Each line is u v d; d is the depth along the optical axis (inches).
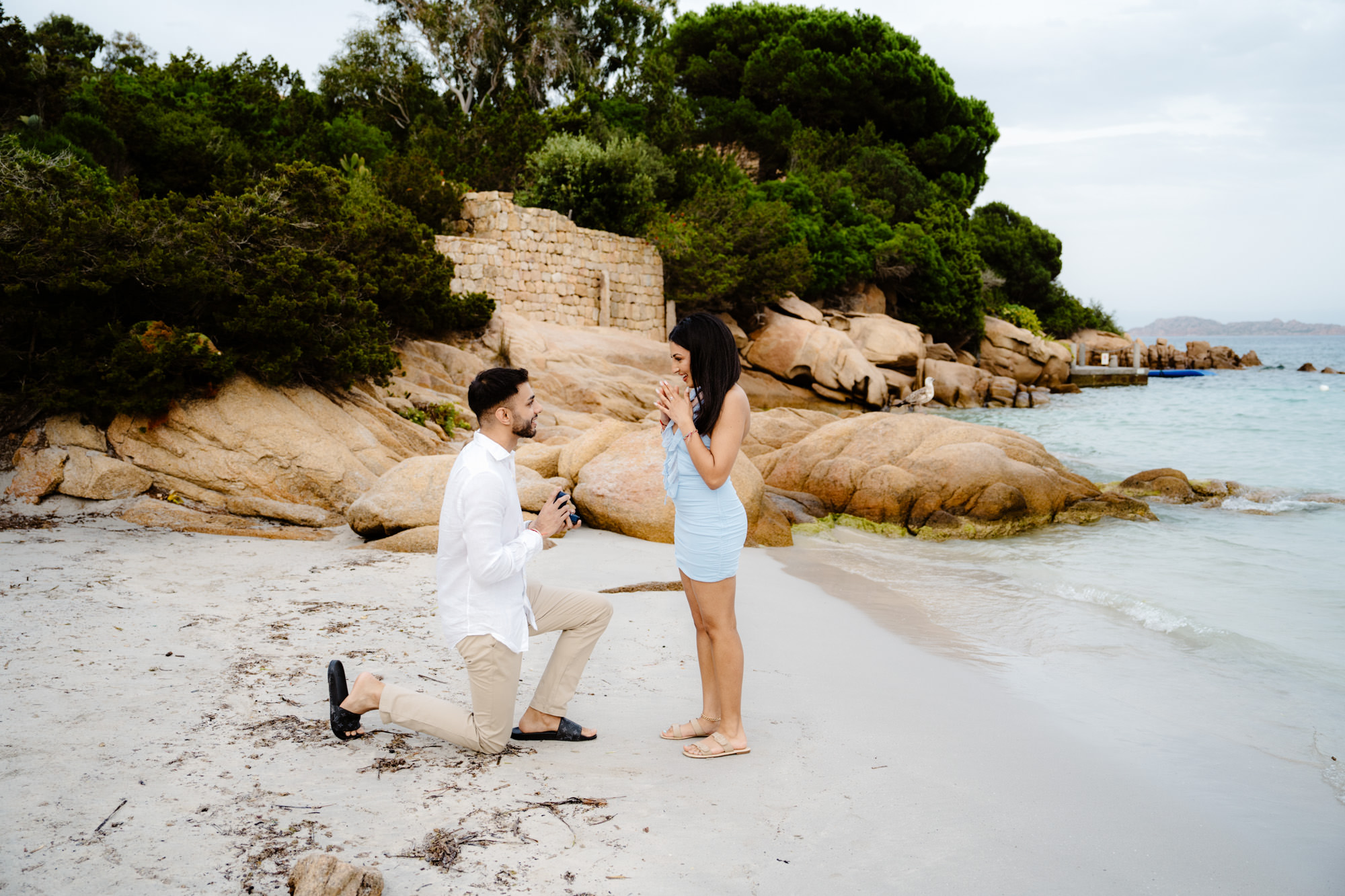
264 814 120.9
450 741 146.3
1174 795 146.2
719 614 152.0
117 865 105.1
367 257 718.5
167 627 206.2
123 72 1173.1
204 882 102.9
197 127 910.4
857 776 147.4
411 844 115.8
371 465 402.3
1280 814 140.6
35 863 104.2
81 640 191.3
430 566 295.0
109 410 360.5
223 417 370.6
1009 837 127.7
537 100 1780.3
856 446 477.1
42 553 272.7
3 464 341.4
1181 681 210.5
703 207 1342.3
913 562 357.1
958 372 1409.9
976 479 428.5
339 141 1189.7
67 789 123.6
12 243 347.3
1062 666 220.7
